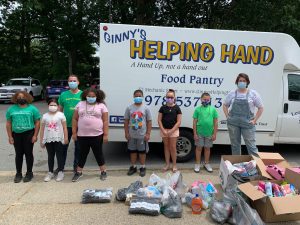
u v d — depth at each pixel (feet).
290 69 22.02
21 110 17.90
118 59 20.58
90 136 17.94
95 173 19.89
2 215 13.97
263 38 20.97
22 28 96.73
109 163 22.16
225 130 21.58
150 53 20.59
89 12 70.95
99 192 15.56
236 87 21.21
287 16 57.36
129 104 20.92
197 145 20.11
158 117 20.18
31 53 109.91
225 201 13.92
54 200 15.57
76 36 77.10
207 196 15.01
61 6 75.15
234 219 13.24
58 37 78.59
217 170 20.52
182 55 20.71
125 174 19.62
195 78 20.95
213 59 20.88
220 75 21.03
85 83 83.71
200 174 19.72
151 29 20.42
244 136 18.99
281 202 12.85
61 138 18.34
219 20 65.87
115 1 68.39
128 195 15.16
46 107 57.47
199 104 21.21
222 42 20.77
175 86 20.95
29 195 16.17
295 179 14.57
